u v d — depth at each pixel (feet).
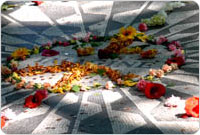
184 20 18.29
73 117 9.37
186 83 11.15
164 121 8.86
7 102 10.63
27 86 11.61
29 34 18.53
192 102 8.79
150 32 17.31
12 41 17.69
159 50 14.79
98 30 18.47
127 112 9.46
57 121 9.20
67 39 17.52
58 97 10.75
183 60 12.82
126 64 13.47
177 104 9.53
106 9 21.80
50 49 16.08
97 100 10.36
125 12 20.93
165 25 18.06
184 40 15.75
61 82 11.76
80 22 19.90
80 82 11.92
